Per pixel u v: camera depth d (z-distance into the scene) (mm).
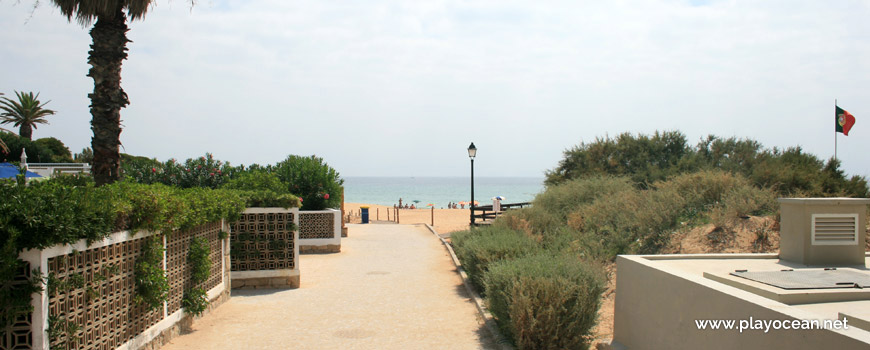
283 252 11469
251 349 6871
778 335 3695
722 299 4285
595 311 6832
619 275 6395
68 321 4965
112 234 5652
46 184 5090
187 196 7949
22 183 4707
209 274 8461
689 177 14422
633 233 12156
